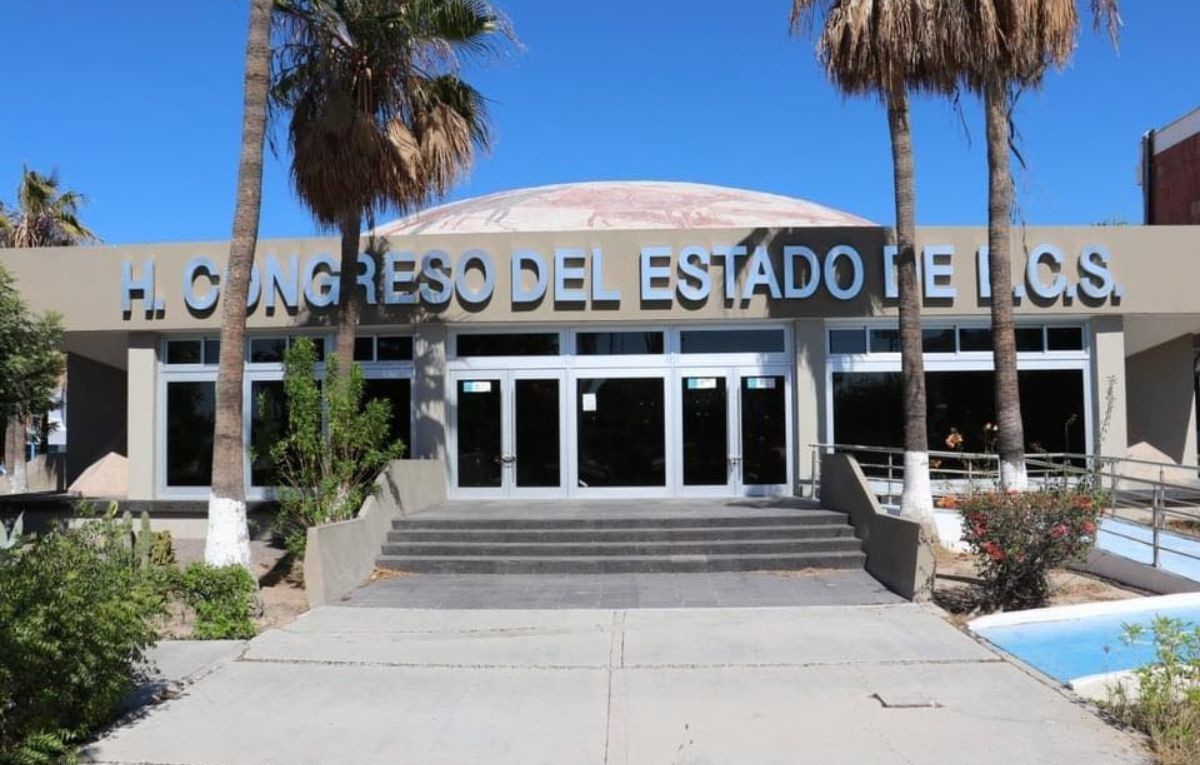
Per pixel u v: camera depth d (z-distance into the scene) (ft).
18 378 50.57
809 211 77.46
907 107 45.47
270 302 57.77
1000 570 32.91
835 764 18.75
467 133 47.60
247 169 36.83
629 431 58.75
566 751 19.75
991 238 43.91
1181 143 95.04
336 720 21.95
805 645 28.17
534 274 57.31
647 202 75.51
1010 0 40.81
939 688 23.65
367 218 47.62
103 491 67.97
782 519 45.11
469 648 28.58
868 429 57.88
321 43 43.70
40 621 19.12
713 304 57.06
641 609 33.91
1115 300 56.85
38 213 111.75
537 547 42.98
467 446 58.70
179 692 24.22
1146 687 20.72
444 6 43.27
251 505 54.90
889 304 56.75
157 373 59.93
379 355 59.47
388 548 43.34
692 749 19.72
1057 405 58.18
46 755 18.49
